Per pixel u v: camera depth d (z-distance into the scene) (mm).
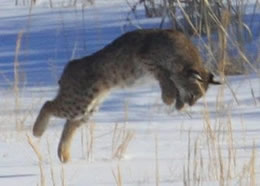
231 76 39438
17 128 31547
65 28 56156
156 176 22875
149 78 28812
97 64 28688
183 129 30797
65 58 47375
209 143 27688
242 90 36688
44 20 60000
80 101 28984
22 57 48531
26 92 39250
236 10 43438
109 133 30641
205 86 28844
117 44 28688
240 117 32219
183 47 28359
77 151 28375
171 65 28203
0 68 45812
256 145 27500
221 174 22281
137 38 28531
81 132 29969
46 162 26766
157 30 28734
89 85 28766
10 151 28297
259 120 31562
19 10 65750
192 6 44594
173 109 33969
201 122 31922
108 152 27938
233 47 40438
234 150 25938
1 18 62094
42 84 41000
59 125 32906
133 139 29438
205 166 24891
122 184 22859
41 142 29906
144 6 56469
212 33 43688
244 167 23406
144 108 34750
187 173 23516
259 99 35156
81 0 67188
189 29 44688
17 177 24328
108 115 33812
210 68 38312
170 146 28109
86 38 52062
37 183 22984
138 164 25594
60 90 29500
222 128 30031
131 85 28891
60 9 64250
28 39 53688
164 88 28500
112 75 28672
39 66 45844
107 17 58062
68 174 24625
